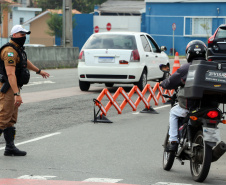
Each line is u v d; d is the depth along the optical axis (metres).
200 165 16.06
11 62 18.70
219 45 42.50
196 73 15.27
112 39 39.34
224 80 15.20
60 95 38.28
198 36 128.25
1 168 17.45
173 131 16.78
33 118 28.31
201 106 15.77
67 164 18.25
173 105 17.62
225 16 124.88
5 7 177.00
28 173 16.78
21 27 19.03
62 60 74.44
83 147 21.33
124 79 38.62
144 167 18.08
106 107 29.11
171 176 16.77
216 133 15.32
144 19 153.50
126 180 16.02
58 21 159.12
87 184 15.38
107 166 18.06
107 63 38.69
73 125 26.52
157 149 21.20
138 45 39.16
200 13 127.44
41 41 172.00
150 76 40.97
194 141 16.05
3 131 19.52
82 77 39.44
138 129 25.75
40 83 47.62
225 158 20.17
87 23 155.38
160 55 43.41
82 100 35.62
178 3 129.62
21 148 21.03
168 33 131.50
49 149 20.86
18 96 18.70
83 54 39.34
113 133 24.59
